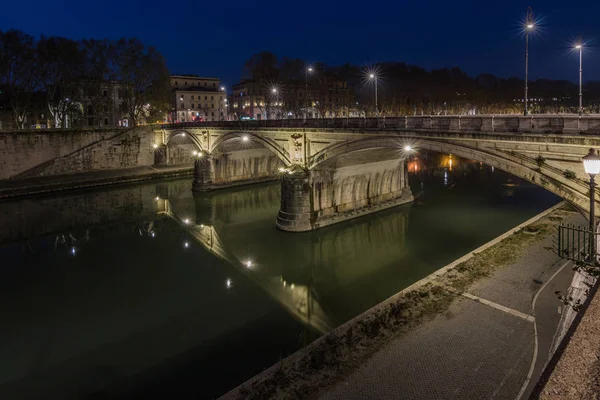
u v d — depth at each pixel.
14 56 63.50
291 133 37.31
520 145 20.05
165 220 45.47
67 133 62.66
